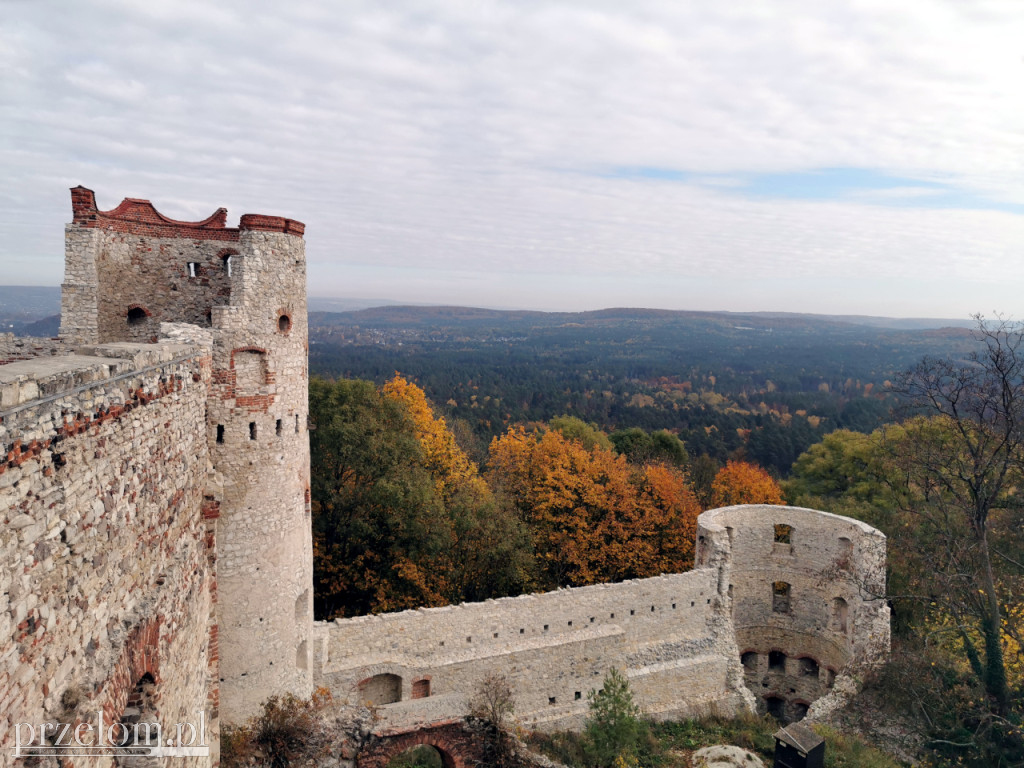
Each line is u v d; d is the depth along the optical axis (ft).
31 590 21.72
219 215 67.67
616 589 96.84
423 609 84.74
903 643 102.73
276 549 62.44
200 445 46.37
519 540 124.67
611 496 142.92
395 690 83.35
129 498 31.17
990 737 79.46
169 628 35.32
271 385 61.05
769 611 119.85
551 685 90.84
